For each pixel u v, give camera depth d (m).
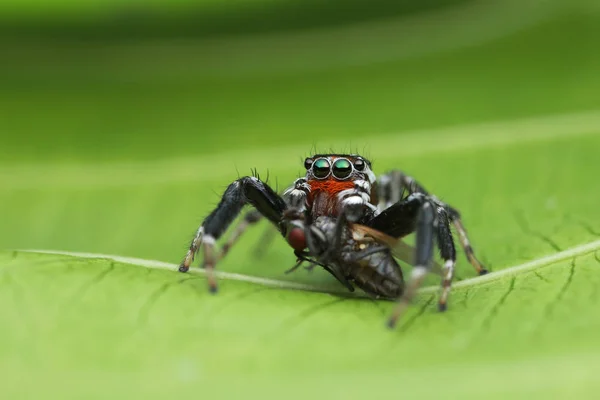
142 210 0.08
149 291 0.06
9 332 0.06
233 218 0.07
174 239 0.07
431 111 0.08
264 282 0.07
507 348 0.06
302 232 0.07
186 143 0.08
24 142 0.08
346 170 0.07
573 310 0.06
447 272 0.06
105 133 0.08
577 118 0.08
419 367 0.06
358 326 0.06
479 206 0.07
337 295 0.06
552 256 0.07
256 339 0.06
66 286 0.06
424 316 0.06
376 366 0.06
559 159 0.08
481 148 0.08
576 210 0.07
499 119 0.08
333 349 0.06
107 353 0.06
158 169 0.08
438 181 0.08
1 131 0.08
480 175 0.08
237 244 0.07
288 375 0.06
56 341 0.06
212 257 0.06
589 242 0.07
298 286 0.07
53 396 0.06
